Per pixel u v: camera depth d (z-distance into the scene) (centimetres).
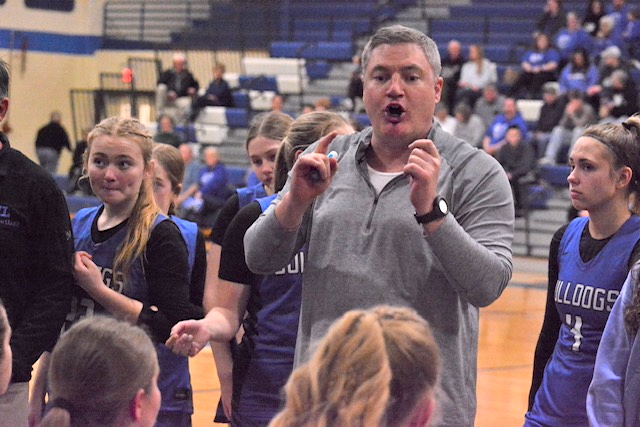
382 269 314
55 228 365
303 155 302
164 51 2558
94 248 403
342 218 321
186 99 2227
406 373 208
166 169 474
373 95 322
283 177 399
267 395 385
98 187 399
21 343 354
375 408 203
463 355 320
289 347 385
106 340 231
